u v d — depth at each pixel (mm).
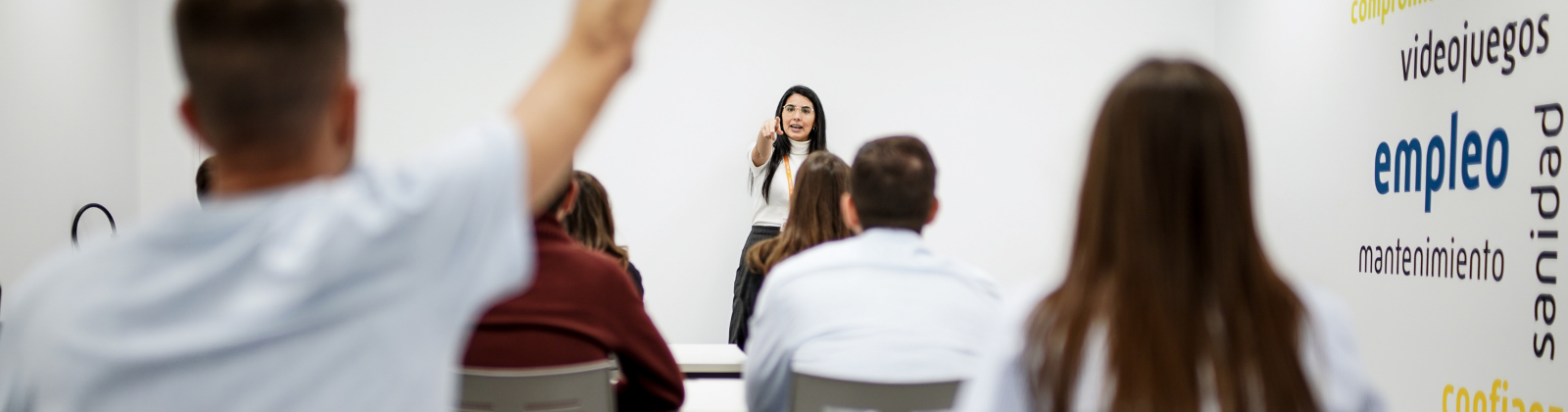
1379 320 3885
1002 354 861
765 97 5242
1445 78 3469
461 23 5090
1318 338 835
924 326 1600
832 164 2705
